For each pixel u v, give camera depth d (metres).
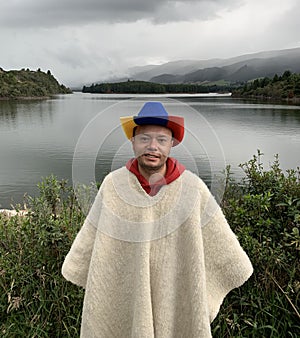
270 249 2.70
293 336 2.56
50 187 3.32
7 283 2.98
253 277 2.74
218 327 2.56
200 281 1.82
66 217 3.12
